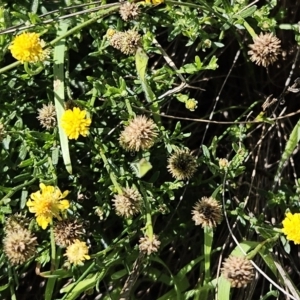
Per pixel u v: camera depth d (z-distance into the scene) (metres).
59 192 0.30
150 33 0.34
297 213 0.33
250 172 0.39
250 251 0.33
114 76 0.33
